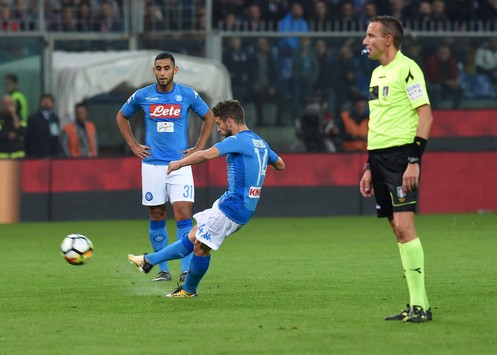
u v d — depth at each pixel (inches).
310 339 1087.6
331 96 2984.7
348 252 2046.0
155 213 1657.2
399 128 1173.7
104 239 2357.3
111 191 2839.6
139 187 2859.3
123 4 3088.1
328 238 2348.7
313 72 2962.6
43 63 2815.0
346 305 1325.0
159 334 1126.4
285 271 1726.1
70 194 2812.5
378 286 1517.0
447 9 3164.4
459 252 2016.5
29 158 2790.4
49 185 2797.7
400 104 1175.6
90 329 1163.9
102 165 2832.2
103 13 3080.7
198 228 1360.7
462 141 2992.1
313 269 1753.2
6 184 2768.2
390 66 1188.5
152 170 1640.0
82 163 2819.9
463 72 3036.4
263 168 1363.2
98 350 1043.3
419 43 3004.4
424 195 2972.4
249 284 1552.7
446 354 1010.7
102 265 1857.8
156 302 1368.1
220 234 1355.8
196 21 2994.6
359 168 2950.3
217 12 3125.0
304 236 2399.1
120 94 2997.0
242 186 1347.2
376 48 1189.7
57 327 1179.3
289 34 2945.4
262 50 2942.9
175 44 3021.7
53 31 3075.8
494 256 1939.0
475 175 2997.0
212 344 1066.1
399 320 1199.6
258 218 2883.9
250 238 2362.2
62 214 2807.6
